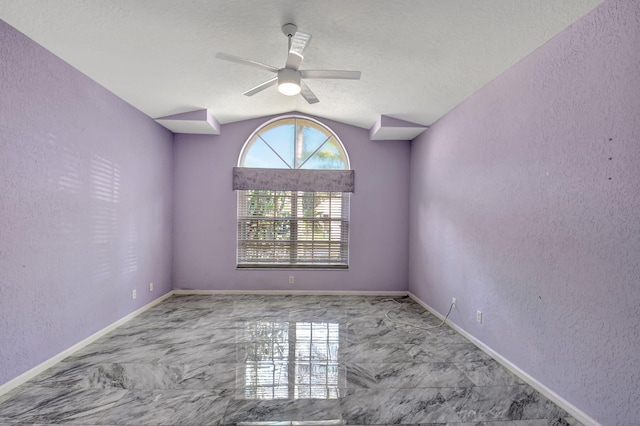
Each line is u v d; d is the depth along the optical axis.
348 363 2.42
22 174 2.06
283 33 2.38
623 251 1.50
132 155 3.42
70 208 2.49
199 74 2.96
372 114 3.97
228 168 4.50
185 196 4.45
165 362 2.40
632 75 1.46
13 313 2.00
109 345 2.70
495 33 2.05
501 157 2.46
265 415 1.77
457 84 2.79
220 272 4.49
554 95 1.93
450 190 3.32
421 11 2.00
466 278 2.97
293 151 4.65
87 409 1.80
